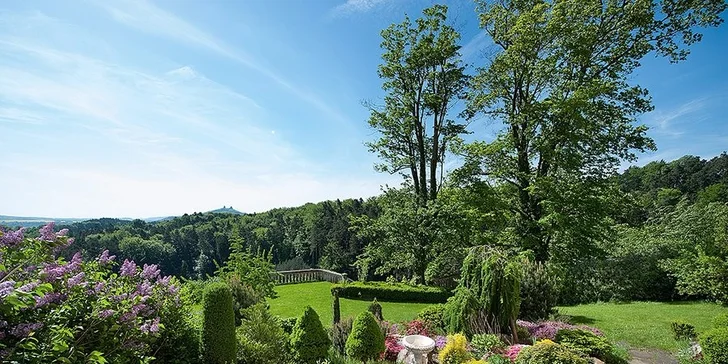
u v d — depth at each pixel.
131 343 4.89
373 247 21.12
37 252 4.34
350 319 9.64
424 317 10.44
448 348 7.15
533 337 8.80
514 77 18.05
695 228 16.86
